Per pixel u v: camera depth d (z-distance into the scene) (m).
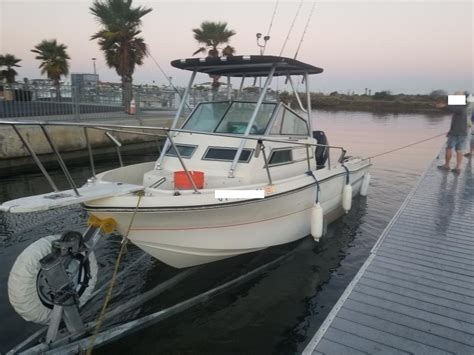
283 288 4.64
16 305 3.28
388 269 4.13
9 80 23.30
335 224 6.91
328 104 53.72
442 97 9.15
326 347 2.90
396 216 5.96
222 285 4.58
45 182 9.61
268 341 3.70
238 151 4.88
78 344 3.39
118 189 3.72
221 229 4.42
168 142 5.43
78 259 3.63
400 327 3.13
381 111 50.69
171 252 4.31
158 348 3.56
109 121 13.16
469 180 8.43
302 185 5.11
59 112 13.00
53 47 21.17
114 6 17.36
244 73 6.06
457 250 4.64
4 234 6.15
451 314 3.30
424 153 16.06
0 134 10.09
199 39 20.06
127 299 4.36
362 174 8.16
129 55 17.78
